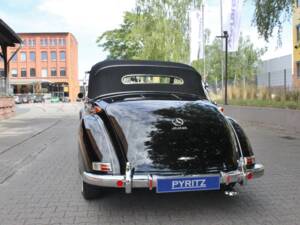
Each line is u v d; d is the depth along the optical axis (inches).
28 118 946.1
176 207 229.1
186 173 206.4
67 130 653.3
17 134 593.3
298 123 589.6
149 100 241.6
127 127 215.5
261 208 225.9
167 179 202.4
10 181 296.2
